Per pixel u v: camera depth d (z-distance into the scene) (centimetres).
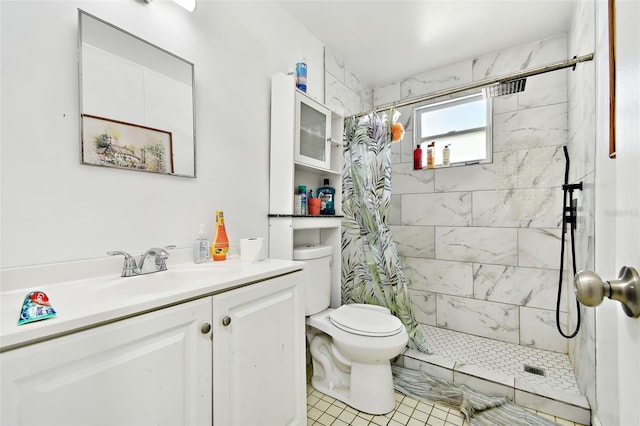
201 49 134
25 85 85
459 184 243
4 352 54
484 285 230
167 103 119
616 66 55
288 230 161
